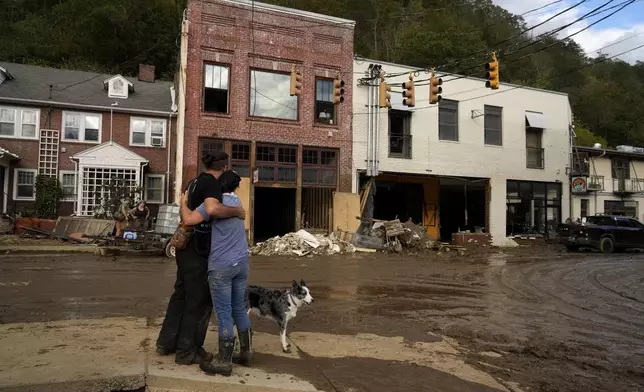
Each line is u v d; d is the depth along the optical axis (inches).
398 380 183.8
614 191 1231.5
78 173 895.1
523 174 1077.8
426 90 983.6
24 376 145.6
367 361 204.2
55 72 1057.5
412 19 2153.1
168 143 991.6
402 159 957.8
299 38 890.7
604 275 553.6
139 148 976.3
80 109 936.9
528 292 430.3
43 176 898.1
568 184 1135.0
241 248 171.6
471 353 233.1
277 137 867.4
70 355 172.4
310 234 758.5
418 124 975.0
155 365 165.2
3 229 800.3
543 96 1115.9
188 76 812.6
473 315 325.4
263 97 867.4
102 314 273.3
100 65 1648.6
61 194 911.0
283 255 697.6
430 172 981.8
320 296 371.2
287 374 176.4
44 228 812.0
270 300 208.8
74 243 704.4
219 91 838.5
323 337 240.5
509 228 1080.8
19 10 1866.4
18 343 189.0
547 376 206.2
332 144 904.9
